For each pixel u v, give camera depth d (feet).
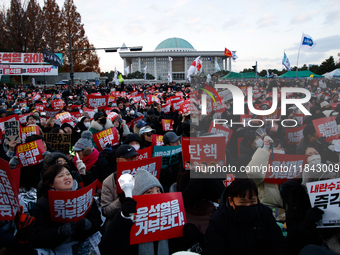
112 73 251.39
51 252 8.37
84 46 181.47
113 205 9.24
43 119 27.91
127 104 41.52
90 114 30.71
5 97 72.23
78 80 162.50
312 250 4.01
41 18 150.00
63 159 11.41
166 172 13.12
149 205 7.70
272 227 6.91
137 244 7.49
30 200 12.14
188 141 8.77
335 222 7.27
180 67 391.24
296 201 8.06
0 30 148.05
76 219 8.50
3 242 7.40
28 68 97.96
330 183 7.32
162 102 50.55
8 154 14.32
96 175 13.41
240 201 6.53
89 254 8.55
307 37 49.96
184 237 8.02
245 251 6.64
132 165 10.24
